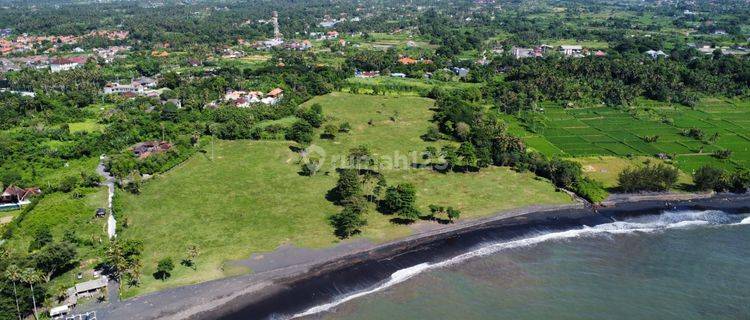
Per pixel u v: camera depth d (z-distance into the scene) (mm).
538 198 163000
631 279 124812
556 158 183125
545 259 132125
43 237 128875
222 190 163125
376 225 144125
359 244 134625
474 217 150000
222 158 191000
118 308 108000
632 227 148625
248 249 130500
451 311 112062
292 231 139375
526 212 154875
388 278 122312
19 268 107062
